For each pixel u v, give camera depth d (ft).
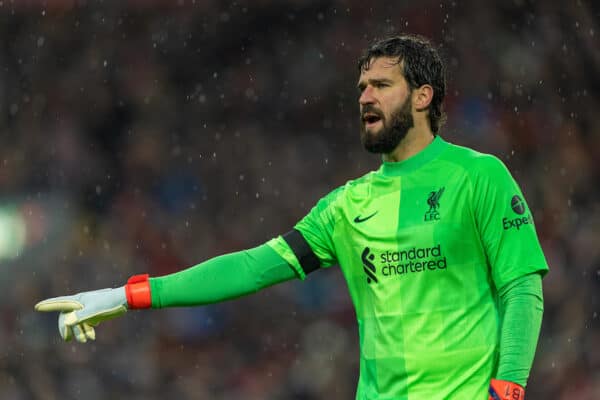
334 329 171.53
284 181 205.46
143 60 221.87
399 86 43.68
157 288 45.14
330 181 205.57
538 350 152.76
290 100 215.72
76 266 188.24
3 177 204.13
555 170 182.39
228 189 205.46
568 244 167.53
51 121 214.90
